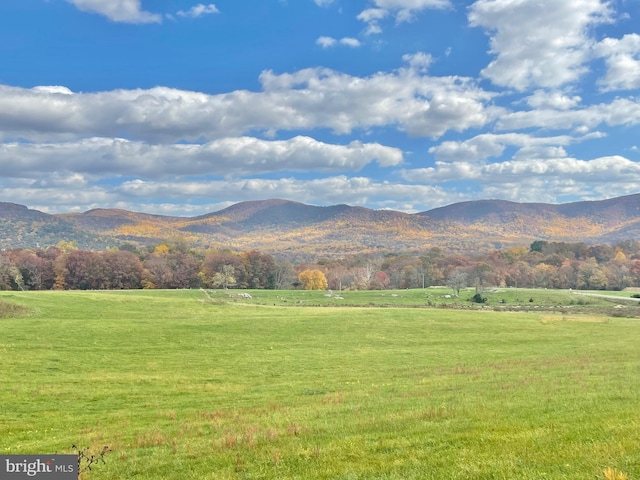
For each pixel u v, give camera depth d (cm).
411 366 4050
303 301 12050
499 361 4169
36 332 5125
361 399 2592
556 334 6238
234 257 18050
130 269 15962
